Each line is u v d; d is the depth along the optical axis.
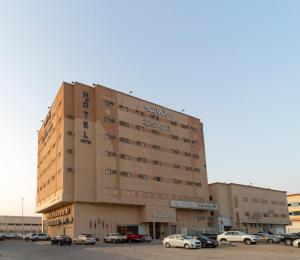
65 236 50.44
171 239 39.62
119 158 68.00
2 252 34.88
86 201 62.16
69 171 62.62
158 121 78.81
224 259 25.12
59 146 66.44
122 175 67.44
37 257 28.41
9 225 136.00
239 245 41.97
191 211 81.44
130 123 72.50
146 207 69.62
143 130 74.62
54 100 74.88
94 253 31.97
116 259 26.06
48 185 74.25
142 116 75.62
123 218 67.69
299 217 116.31
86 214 62.56
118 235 55.00
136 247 39.94
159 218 71.19
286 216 104.31
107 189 64.12
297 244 38.34
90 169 64.25
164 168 76.38
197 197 81.81
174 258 26.38
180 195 77.88
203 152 88.19
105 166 65.19
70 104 66.75
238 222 87.12
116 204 66.50
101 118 67.62
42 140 88.44
